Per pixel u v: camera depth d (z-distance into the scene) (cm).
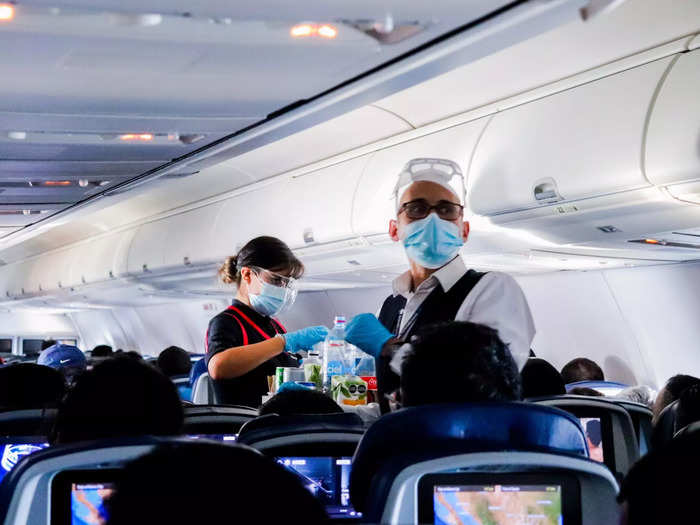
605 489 174
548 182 483
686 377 408
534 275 966
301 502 89
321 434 241
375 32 283
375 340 286
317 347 411
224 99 353
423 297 285
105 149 442
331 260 773
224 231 865
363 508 174
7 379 358
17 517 167
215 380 388
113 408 193
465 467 164
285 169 769
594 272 900
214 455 89
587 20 262
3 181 542
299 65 308
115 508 87
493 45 286
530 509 177
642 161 428
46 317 2316
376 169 646
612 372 957
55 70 306
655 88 430
